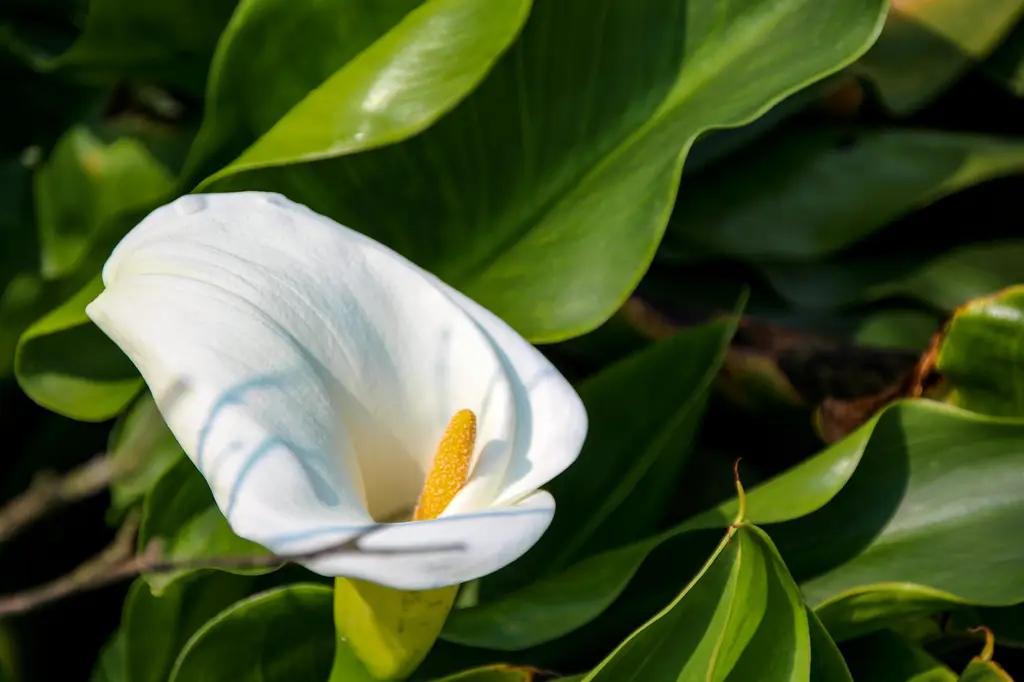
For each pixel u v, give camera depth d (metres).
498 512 1.06
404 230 1.23
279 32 1.19
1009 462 1.21
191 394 1.05
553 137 1.23
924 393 1.27
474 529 1.05
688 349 1.27
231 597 1.23
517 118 1.22
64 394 1.22
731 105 1.21
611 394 1.26
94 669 1.23
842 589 1.21
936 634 1.23
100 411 1.22
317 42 1.20
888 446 1.22
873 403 1.28
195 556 1.19
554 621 1.18
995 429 1.21
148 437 1.23
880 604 1.19
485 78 1.21
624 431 1.26
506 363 1.12
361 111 1.20
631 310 1.31
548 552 1.25
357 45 1.20
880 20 1.20
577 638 1.23
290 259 1.10
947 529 1.21
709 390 1.26
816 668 1.16
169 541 1.19
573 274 1.22
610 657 1.12
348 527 1.04
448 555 1.05
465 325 1.12
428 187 1.22
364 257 1.12
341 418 1.10
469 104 1.21
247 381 1.06
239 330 1.08
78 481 1.20
